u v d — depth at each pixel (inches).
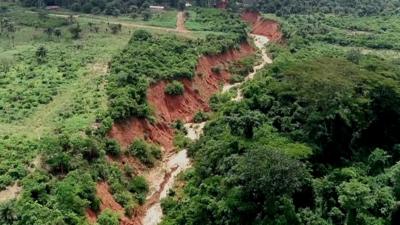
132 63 4653.1
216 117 4067.4
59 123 3462.1
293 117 3417.8
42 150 3009.4
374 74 3786.9
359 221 2763.3
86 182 2837.1
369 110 3531.0
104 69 4763.8
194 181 3297.2
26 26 6850.4
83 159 3065.9
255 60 6550.2
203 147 3644.2
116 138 3513.8
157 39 5698.8
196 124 4480.8
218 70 5703.7
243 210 2711.6
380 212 2822.3
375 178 3083.2
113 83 4180.6
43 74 4598.9
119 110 3698.3
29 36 6294.3
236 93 5113.2
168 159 3841.0
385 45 6412.4
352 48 6230.3
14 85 4281.5
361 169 3196.4
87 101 3846.0
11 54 5319.9
